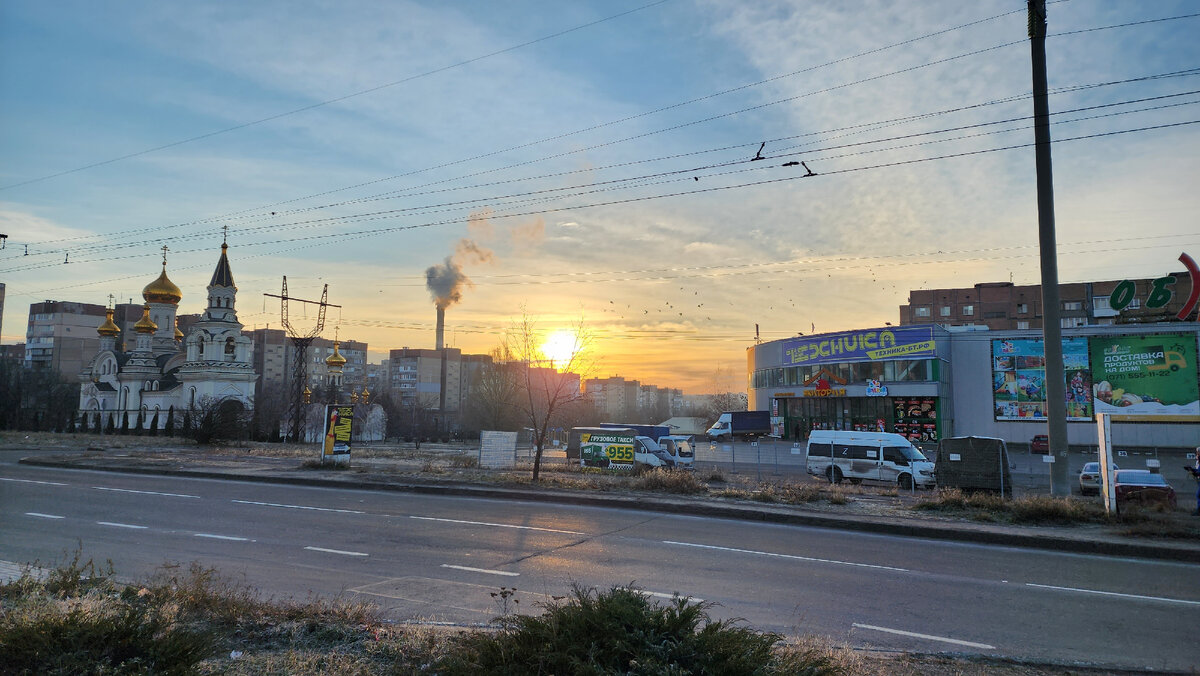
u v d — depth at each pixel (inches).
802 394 2358.5
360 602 309.6
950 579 418.0
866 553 496.4
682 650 183.6
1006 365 2071.9
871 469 1015.0
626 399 6737.2
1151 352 1856.5
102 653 193.5
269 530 549.0
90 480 924.0
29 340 4901.6
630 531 566.3
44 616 207.6
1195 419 1791.3
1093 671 259.8
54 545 476.4
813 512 654.5
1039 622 330.6
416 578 390.6
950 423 2119.8
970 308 3346.5
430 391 5585.6
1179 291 2886.3
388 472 1012.5
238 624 263.4
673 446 1264.8
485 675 187.2
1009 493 810.8
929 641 297.1
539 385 2568.9
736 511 666.8
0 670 182.2
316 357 5570.9
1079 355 1939.0
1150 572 450.9
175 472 1019.3
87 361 4877.0
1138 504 676.1
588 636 193.0
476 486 834.2
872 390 2164.1
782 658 200.8
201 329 2935.5
